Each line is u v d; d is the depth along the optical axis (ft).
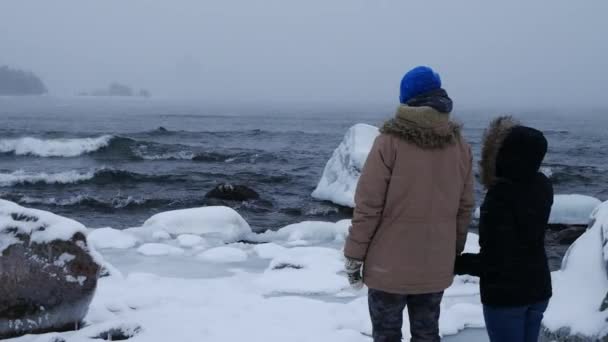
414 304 10.73
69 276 15.06
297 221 43.91
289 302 18.48
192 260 24.48
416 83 10.32
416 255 10.17
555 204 42.34
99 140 90.38
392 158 10.05
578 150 123.65
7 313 14.51
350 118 309.83
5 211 15.02
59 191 58.23
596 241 14.46
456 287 20.92
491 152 10.56
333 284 20.66
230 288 20.15
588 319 12.91
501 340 10.73
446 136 10.19
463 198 10.78
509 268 10.41
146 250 25.64
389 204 10.12
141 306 17.89
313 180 67.92
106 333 14.94
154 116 286.05
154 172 71.72
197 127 198.29
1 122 196.75
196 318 16.78
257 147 116.47
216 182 64.80
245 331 15.75
